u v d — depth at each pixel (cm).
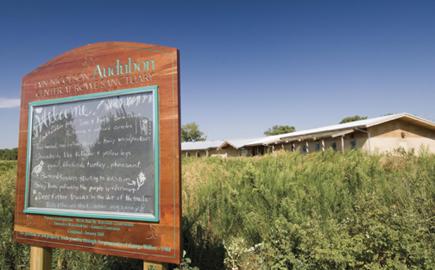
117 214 302
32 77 372
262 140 3291
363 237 321
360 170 640
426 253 297
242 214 497
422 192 508
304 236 334
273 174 617
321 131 2069
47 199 346
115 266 405
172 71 294
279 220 398
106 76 326
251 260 386
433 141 1873
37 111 363
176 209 278
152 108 296
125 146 307
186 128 8719
